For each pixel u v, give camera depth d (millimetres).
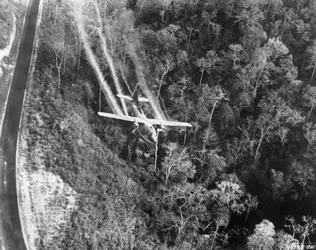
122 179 87312
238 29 120812
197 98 102375
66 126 90875
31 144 86625
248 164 96938
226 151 96312
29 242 71188
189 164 89062
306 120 103188
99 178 85938
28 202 76875
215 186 90562
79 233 75000
